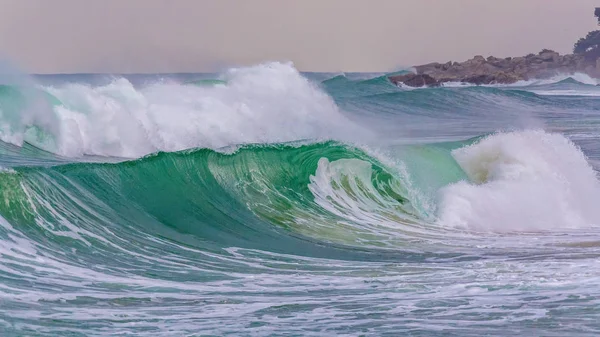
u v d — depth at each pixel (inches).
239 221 2038.6
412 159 2456.9
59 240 1667.1
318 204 2230.6
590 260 1628.9
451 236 1978.3
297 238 1920.5
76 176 1908.2
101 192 1915.6
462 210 2167.8
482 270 1535.4
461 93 6835.6
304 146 2363.4
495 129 4965.6
